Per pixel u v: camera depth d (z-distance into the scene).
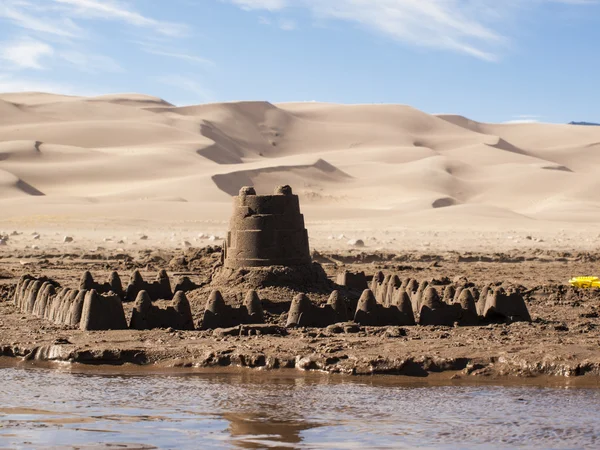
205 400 19.67
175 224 98.75
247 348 23.38
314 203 173.25
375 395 20.12
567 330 26.77
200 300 29.38
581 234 91.19
